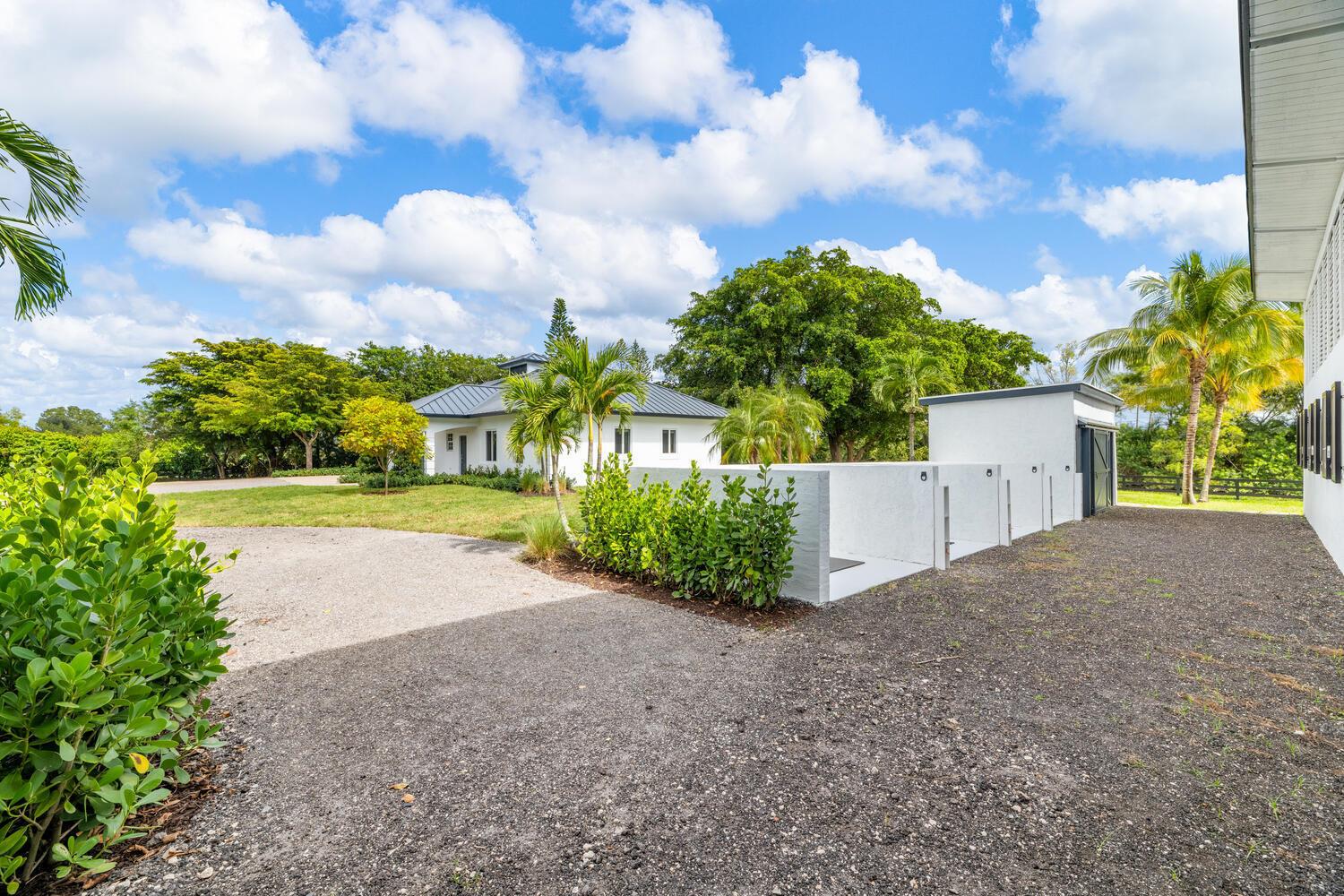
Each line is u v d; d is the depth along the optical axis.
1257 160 6.68
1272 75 5.12
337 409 29.31
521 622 5.05
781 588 5.74
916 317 27.39
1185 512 14.25
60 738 1.75
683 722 3.12
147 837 2.18
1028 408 12.62
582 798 2.43
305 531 10.61
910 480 7.35
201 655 2.46
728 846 2.11
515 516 12.32
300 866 2.02
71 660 1.91
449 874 1.98
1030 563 7.47
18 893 1.84
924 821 2.25
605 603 5.63
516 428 8.66
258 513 13.20
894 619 5.02
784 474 5.74
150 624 2.24
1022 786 2.49
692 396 27.03
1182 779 2.54
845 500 8.07
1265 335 15.36
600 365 8.16
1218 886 1.89
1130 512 14.25
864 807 2.34
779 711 3.24
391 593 6.11
